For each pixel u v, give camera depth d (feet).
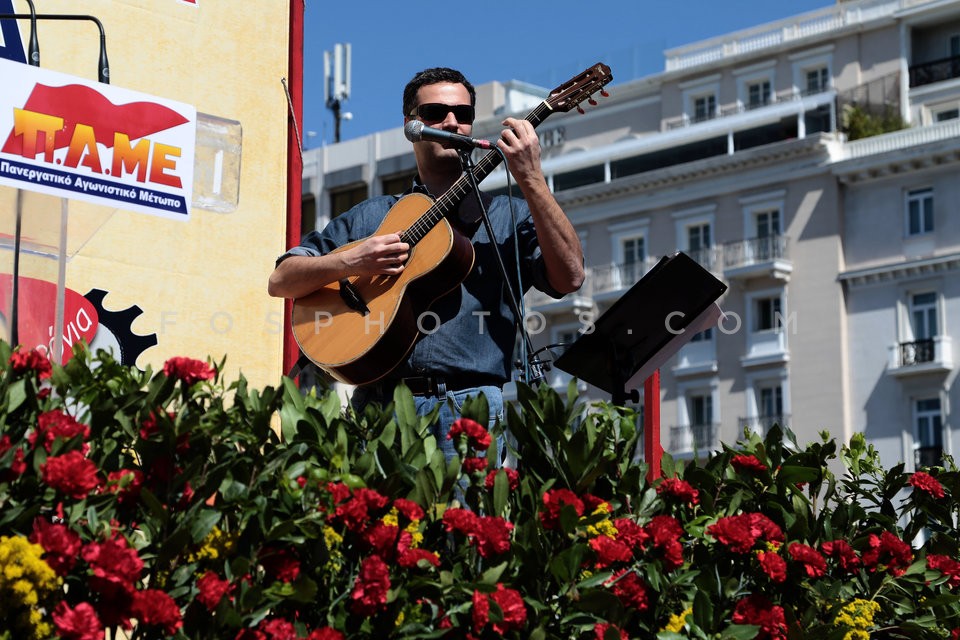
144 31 20.36
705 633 11.95
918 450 128.67
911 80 141.08
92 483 9.86
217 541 10.40
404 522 10.91
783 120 141.59
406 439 11.49
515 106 166.40
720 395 140.05
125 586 9.63
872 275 132.36
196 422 10.43
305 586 10.28
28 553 9.35
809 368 135.03
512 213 15.56
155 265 20.01
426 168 15.93
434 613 10.89
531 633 11.00
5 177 11.90
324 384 11.97
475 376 14.90
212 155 20.81
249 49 21.49
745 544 12.51
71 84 12.32
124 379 10.91
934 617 14.03
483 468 11.57
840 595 13.43
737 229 141.38
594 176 156.56
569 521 11.35
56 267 12.66
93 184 12.45
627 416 12.68
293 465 10.71
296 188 21.63
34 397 10.36
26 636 9.41
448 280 15.06
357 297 15.46
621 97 159.02
